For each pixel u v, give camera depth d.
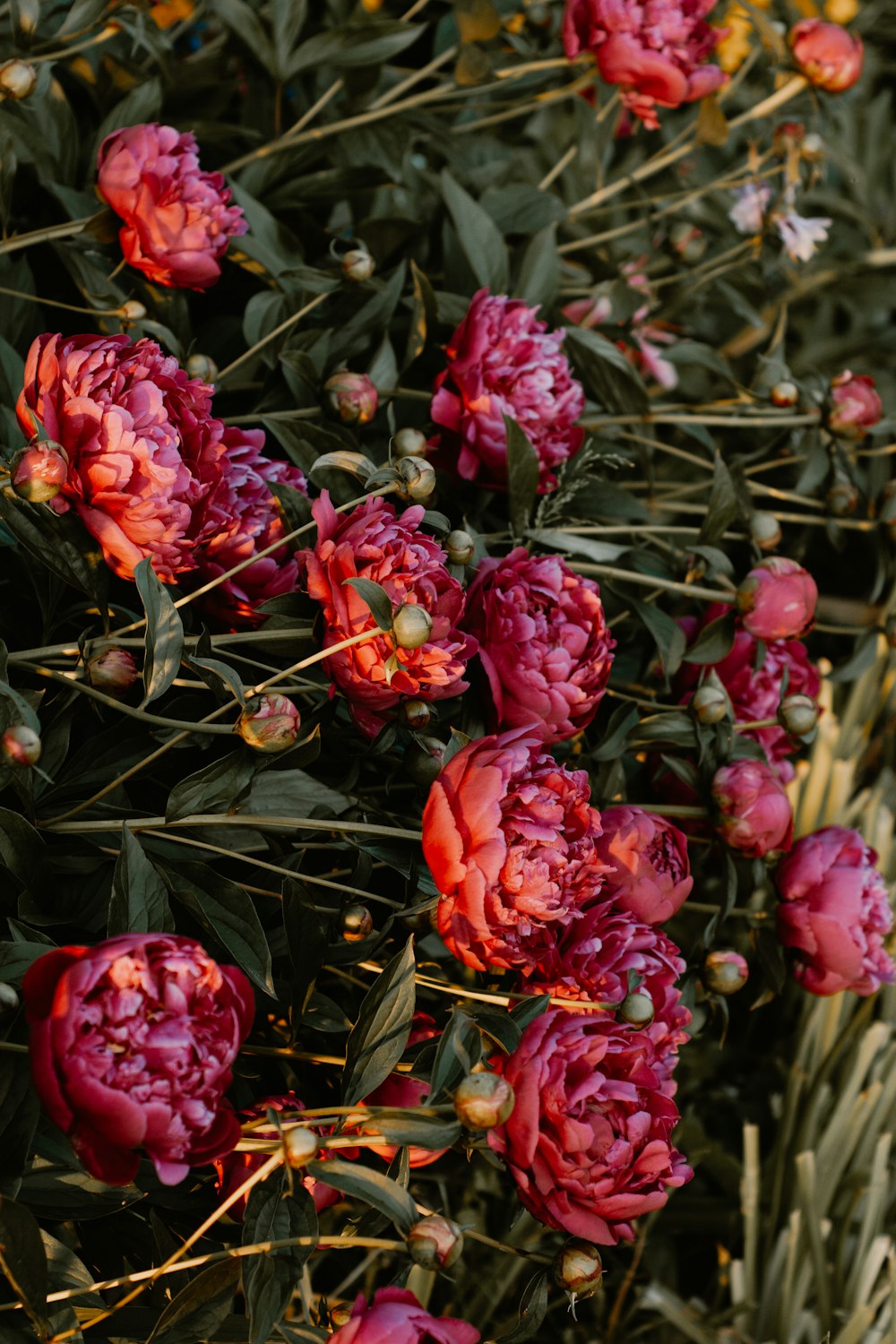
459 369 0.94
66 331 1.04
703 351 1.24
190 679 0.81
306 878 0.75
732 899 0.98
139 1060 0.57
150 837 0.79
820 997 1.33
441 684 0.73
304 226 1.17
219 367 1.08
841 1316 1.20
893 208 1.98
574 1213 0.70
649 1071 0.74
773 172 1.38
